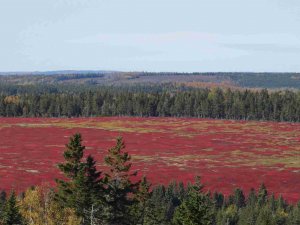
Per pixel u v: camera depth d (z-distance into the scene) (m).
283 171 133.62
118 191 40.94
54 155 149.75
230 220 80.44
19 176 115.69
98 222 40.19
